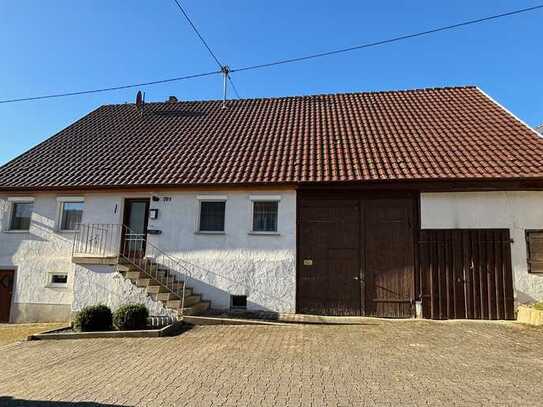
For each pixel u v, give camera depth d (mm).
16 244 14180
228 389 5887
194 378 6410
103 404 5461
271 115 16969
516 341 8625
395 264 11836
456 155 12359
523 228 11430
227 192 12922
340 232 12219
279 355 7617
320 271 12125
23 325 13078
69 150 15898
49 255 13914
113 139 16406
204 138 15492
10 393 5977
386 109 16297
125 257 12781
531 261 11273
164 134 16312
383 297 11727
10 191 14070
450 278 11492
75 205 14203
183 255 12852
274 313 11969
